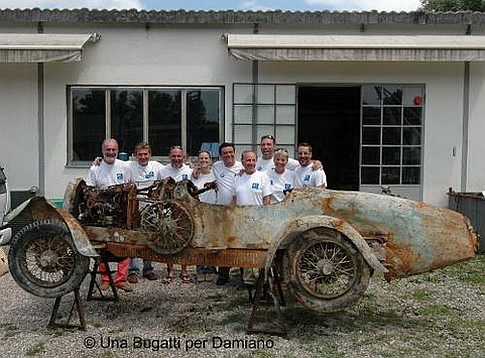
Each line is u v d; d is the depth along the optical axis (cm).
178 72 1041
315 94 1373
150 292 680
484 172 1076
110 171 687
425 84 1062
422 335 532
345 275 499
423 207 534
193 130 1052
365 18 1040
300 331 540
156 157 1052
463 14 1045
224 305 626
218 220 545
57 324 554
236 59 1012
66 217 539
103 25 1033
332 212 539
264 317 581
